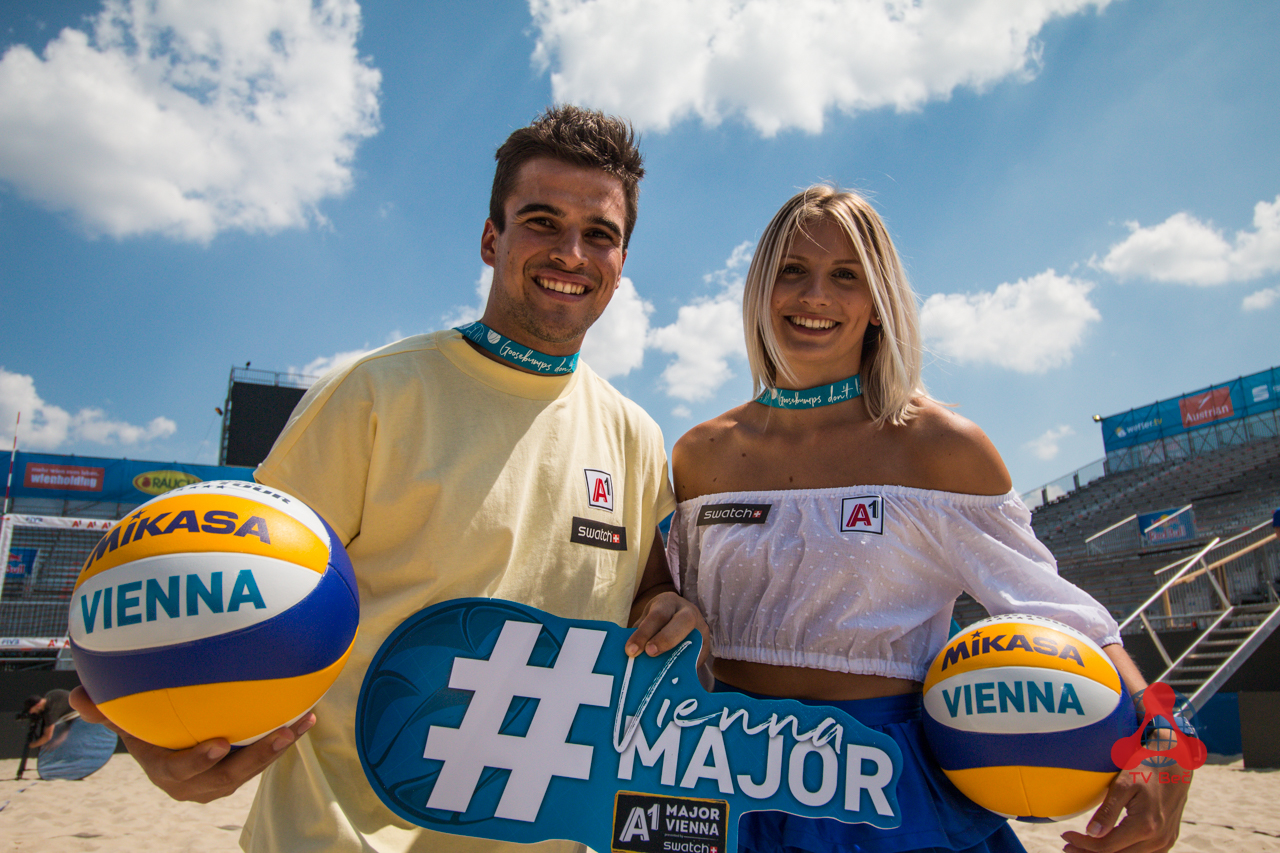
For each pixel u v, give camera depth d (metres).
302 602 1.23
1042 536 25.42
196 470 16.12
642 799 1.50
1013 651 1.54
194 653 1.14
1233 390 25.66
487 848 1.56
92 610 1.17
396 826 1.53
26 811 6.71
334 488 1.68
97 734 8.53
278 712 1.22
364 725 1.53
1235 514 19.16
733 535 2.00
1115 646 1.66
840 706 1.79
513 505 1.74
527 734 1.54
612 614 1.83
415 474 1.68
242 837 1.64
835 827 1.66
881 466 1.94
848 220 1.98
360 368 1.75
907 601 1.85
